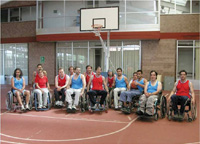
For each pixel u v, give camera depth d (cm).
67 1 1347
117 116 575
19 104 666
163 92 1080
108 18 931
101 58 1286
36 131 445
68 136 411
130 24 1169
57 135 418
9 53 1482
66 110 650
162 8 1230
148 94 548
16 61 1466
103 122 514
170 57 1198
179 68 1221
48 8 1383
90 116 576
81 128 464
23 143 376
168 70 1200
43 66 1373
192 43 1200
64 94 667
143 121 523
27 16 1447
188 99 514
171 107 540
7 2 1457
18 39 1423
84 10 962
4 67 1498
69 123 505
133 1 1240
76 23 1328
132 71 1245
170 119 533
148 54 1220
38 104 657
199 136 410
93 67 1300
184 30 1185
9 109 650
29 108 641
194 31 1177
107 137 405
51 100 709
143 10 1230
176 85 543
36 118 555
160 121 524
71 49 1332
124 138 399
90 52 1303
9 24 1445
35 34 1380
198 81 1205
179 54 1217
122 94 606
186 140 388
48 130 451
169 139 393
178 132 435
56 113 611
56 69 1359
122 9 1256
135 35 1166
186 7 1212
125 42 1248
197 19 1175
